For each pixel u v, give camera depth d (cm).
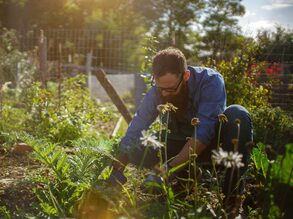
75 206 277
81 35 1245
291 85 656
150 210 242
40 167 384
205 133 278
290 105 651
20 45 1277
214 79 298
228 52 690
